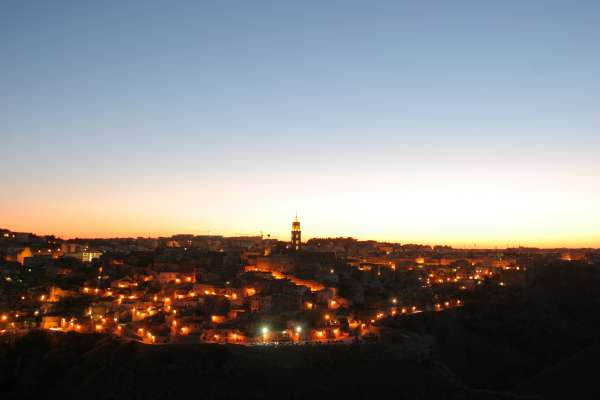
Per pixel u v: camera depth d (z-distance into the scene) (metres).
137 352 156.62
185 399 140.25
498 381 194.12
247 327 184.50
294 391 142.50
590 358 184.88
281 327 189.38
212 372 147.50
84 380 150.62
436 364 167.62
